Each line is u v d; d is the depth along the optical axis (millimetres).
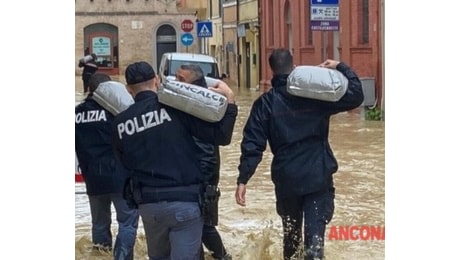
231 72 45906
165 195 6328
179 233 6410
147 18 52531
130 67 6602
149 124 6434
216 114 6301
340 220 10742
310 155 7652
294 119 7617
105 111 8359
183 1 52000
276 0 35969
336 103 7559
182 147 6414
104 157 8305
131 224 8281
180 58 23859
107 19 52375
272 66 7750
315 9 20516
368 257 9016
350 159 15828
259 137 7684
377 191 12727
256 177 14031
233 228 10383
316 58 30250
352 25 25781
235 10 44375
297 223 7977
